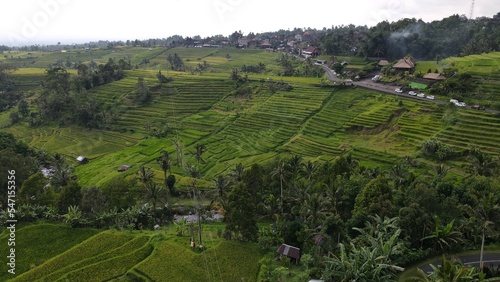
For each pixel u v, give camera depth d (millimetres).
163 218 74562
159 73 174375
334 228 53219
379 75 157875
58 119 153750
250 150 114500
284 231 57906
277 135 121625
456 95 114125
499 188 63719
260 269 50250
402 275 48094
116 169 105562
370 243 47938
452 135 96812
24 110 159875
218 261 51344
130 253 52156
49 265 49250
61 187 83000
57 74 166250
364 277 40250
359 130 114625
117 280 46562
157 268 48719
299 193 65875
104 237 56625
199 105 155000
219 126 134625
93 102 154125
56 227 60156
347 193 64562
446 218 56375
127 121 147375
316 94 143625
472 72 125312
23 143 115062
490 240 54562
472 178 71312
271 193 75000
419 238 52500
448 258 51219
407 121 109062
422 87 127625
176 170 102938
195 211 80188
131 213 67625
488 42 173250
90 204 68250
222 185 75188
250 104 148625
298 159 79625
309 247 52688
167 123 140875
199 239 57031
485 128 96000
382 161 94938
